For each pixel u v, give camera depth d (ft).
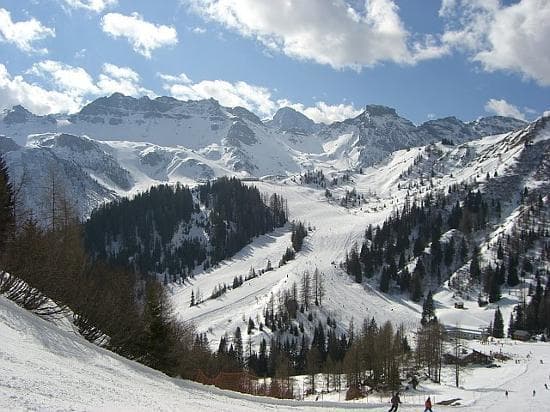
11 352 79.51
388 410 174.70
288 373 360.69
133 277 271.69
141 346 165.58
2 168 164.86
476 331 580.30
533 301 601.21
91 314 150.61
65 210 202.49
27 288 127.03
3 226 142.92
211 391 136.87
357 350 342.23
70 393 67.92
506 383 318.45
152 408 78.79
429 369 354.95
